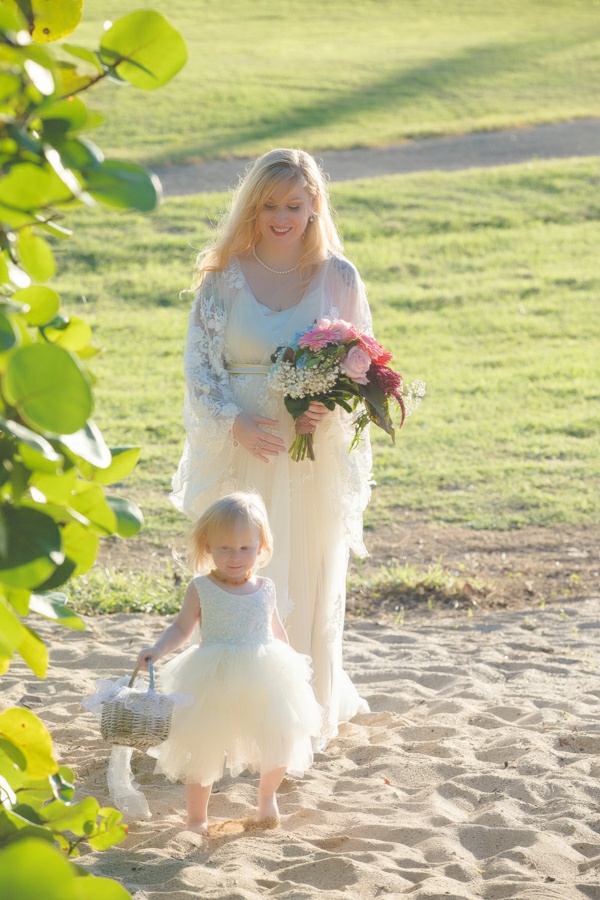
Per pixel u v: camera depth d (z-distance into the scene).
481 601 12.95
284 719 6.23
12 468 2.55
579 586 13.63
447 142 44.50
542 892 5.31
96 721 8.31
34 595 2.78
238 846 5.93
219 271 7.74
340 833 6.26
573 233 34.66
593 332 27.28
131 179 2.44
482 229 34.81
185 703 6.04
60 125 2.50
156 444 19.98
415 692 9.25
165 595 12.54
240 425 7.50
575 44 62.31
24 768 3.15
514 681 9.60
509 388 23.56
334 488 7.72
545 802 6.68
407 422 21.48
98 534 2.91
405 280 31.00
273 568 7.56
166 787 7.19
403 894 5.32
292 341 7.55
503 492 17.56
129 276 30.66
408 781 7.12
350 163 41.53
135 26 2.57
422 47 61.53
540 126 46.66
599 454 19.55
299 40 63.34
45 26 3.07
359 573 14.14
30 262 2.75
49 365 2.06
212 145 42.47
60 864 1.59
